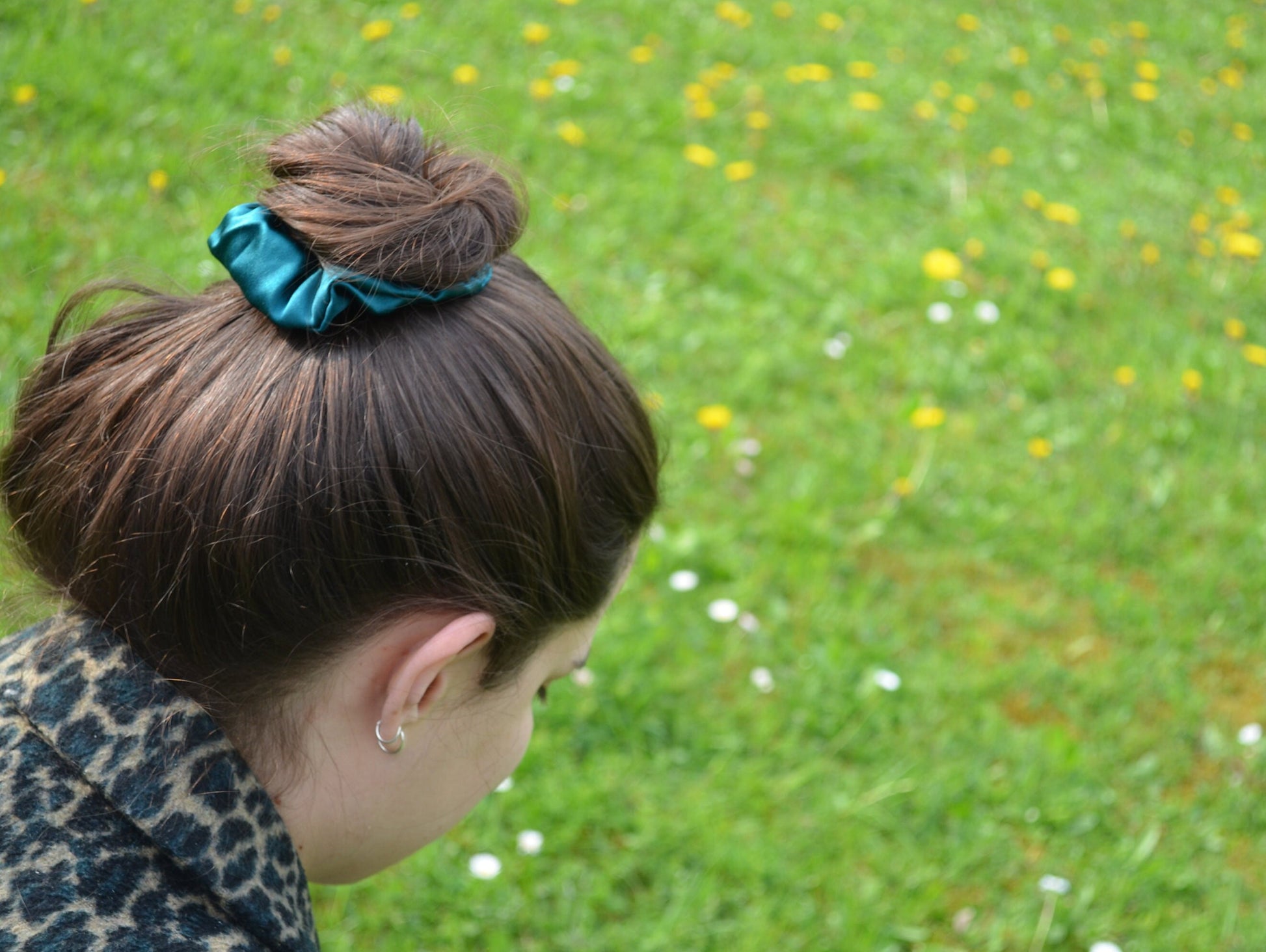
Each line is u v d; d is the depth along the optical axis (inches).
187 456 29.5
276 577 29.5
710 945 83.8
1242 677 114.4
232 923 29.4
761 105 185.2
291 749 32.3
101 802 28.9
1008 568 121.3
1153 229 183.8
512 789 89.2
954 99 202.4
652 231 151.3
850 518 121.7
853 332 146.5
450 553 30.5
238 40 158.2
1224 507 131.9
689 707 99.0
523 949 81.9
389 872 83.0
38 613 34.5
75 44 146.7
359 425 29.5
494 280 33.3
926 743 100.7
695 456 122.5
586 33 187.6
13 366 101.7
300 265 30.6
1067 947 89.1
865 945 85.2
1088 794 98.9
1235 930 91.8
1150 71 228.7
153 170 134.8
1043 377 145.3
